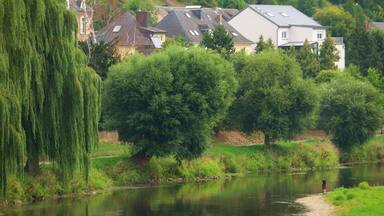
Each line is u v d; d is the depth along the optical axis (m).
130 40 168.50
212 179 116.69
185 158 113.50
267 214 85.06
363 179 117.69
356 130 143.12
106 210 87.19
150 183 109.56
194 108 111.19
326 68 188.75
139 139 110.69
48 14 84.56
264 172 127.31
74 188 96.62
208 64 111.75
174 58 112.19
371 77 172.62
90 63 119.19
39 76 83.19
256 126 132.88
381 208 82.19
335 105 143.75
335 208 87.81
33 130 84.00
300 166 133.88
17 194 89.00
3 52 77.25
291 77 133.38
